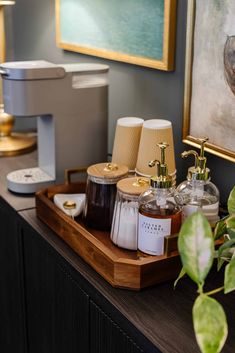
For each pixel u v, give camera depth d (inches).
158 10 51.2
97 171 44.6
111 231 43.0
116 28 58.5
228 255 30.7
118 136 49.5
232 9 41.8
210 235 24.5
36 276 49.8
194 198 39.9
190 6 45.9
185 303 35.5
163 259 36.8
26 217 49.3
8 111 52.4
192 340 31.6
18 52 80.7
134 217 40.6
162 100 54.2
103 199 44.3
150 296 36.2
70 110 53.4
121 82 60.9
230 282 27.0
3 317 63.1
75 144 54.9
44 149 56.3
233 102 43.6
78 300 41.3
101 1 60.3
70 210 46.8
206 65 45.8
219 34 43.6
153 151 45.8
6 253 57.4
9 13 78.5
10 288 58.6
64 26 69.1
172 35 50.3
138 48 55.5
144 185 41.5
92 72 53.8
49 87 51.5
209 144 47.3
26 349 57.2
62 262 42.1
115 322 35.7
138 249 39.7
